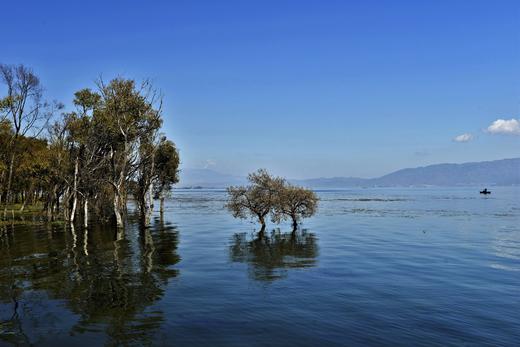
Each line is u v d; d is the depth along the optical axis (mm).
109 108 51812
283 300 19141
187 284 22109
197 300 19062
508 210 89875
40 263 28000
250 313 17219
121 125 52312
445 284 22359
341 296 19875
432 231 48625
